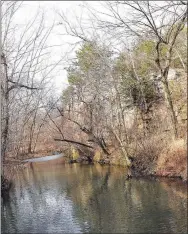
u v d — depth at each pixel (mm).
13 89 10570
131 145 19406
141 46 19312
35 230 9453
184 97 19406
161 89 21453
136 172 16984
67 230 9406
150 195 12305
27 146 16328
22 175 18203
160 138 17641
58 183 15805
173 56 20031
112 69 20422
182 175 14258
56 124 22344
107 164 21656
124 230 8992
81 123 23031
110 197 12672
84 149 24719
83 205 11828
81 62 20219
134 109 22375
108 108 21859
